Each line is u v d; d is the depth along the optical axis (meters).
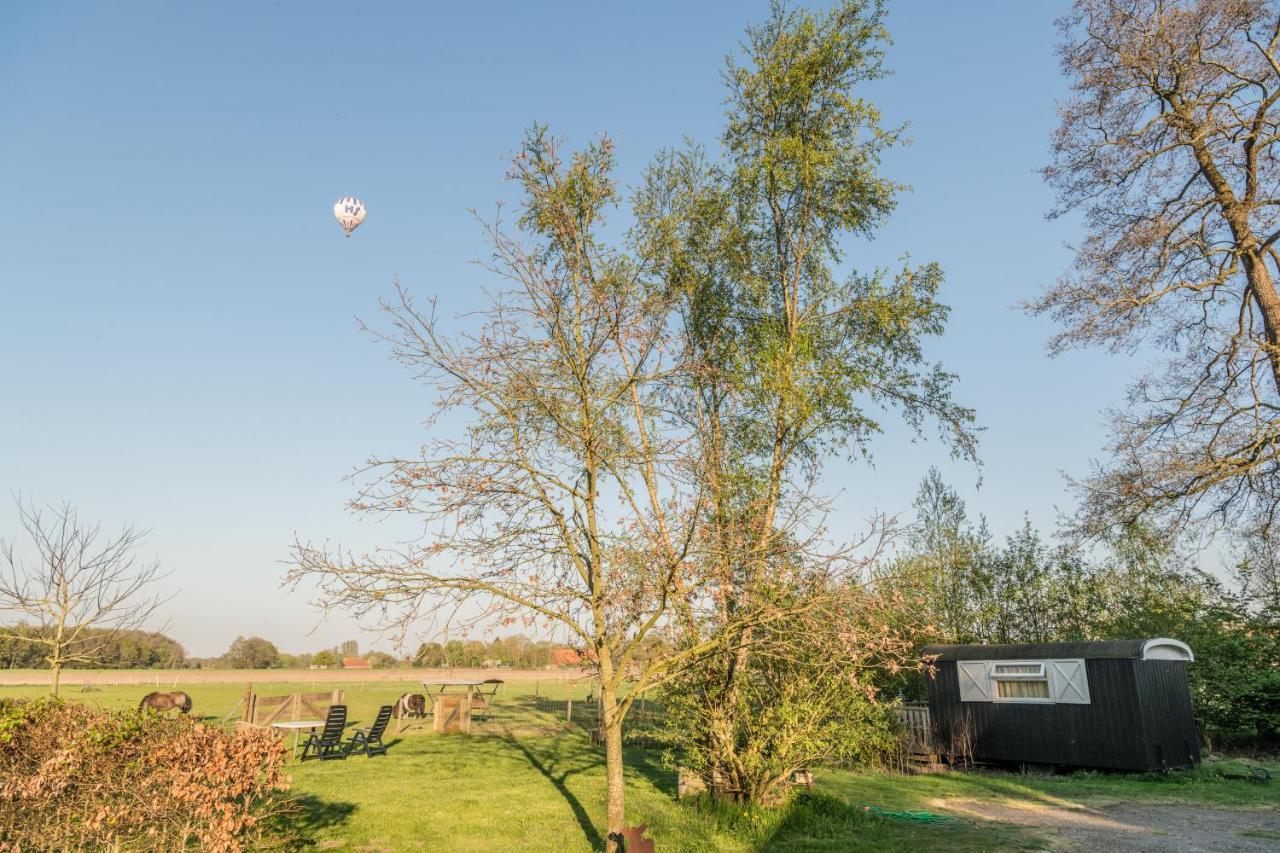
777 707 12.09
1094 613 24.69
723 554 8.72
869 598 9.05
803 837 10.87
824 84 14.18
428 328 8.57
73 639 14.82
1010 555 25.47
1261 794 14.47
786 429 13.03
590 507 8.82
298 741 23.19
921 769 17.98
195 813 7.32
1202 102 16.53
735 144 14.80
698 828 11.28
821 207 14.27
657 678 8.88
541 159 9.27
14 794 7.16
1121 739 16.42
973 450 14.12
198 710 30.47
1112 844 10.45
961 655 19.33
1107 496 16.38
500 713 33.34
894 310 13.80
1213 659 21.50
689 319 12.97
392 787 14.76
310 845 10.31
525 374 8.78
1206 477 15.39
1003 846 10.30
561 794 14.01
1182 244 16.61
